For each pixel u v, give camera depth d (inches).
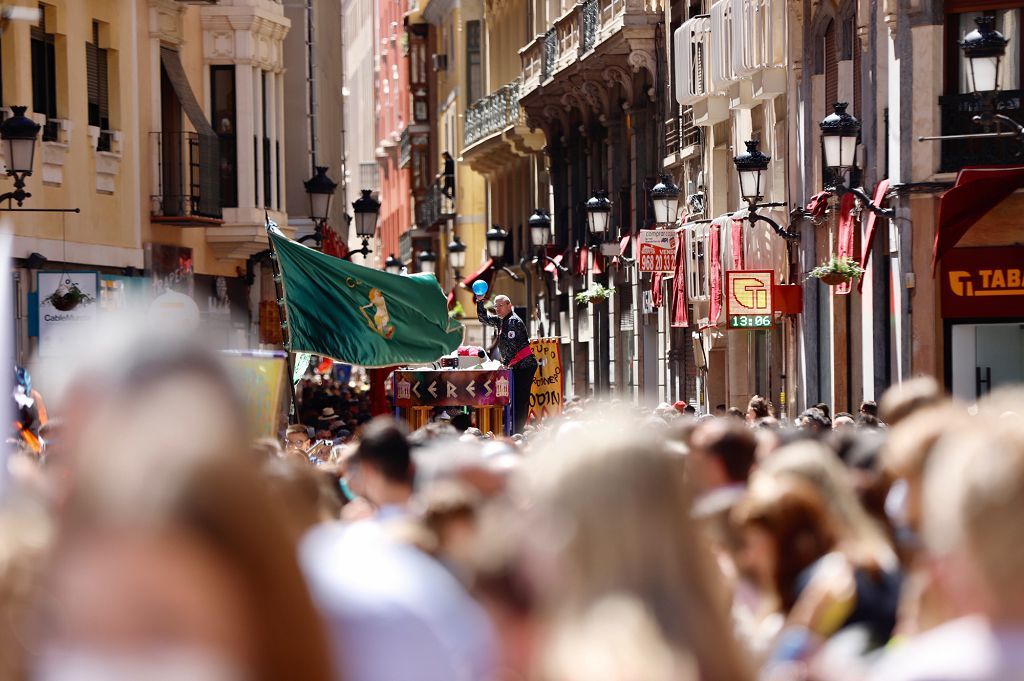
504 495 658.2
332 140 5423.2
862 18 2716.5
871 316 2677.2
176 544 235.3
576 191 5260.8
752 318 2987.2
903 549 740.0
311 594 245.3
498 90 5910.4
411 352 2303.2
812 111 3034.0
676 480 349.4
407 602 421.4
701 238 3624.5
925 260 2513.5
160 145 3425.2
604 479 345.7
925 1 2524.6
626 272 4665.4
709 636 335.0
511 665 470.0
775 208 3245.6
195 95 3754.9
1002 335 2500.0
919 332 2516.0
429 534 613.0
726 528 704.4
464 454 755.4
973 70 2098.9
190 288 3582.7
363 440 802.2
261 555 239.8
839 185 2479.1
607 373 4921.3
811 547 640.4
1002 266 2479.1
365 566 428.1
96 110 3208.7
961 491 344.2
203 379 243.9
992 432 354.6
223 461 238.5
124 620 236.4
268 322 3988.7
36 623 287.6
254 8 3782.0
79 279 2177.7
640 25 4313.5
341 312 2269.9
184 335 247.9
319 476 834.2
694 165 3981.3
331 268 2267.5
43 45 2992.1
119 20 3282.5
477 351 2509.8
